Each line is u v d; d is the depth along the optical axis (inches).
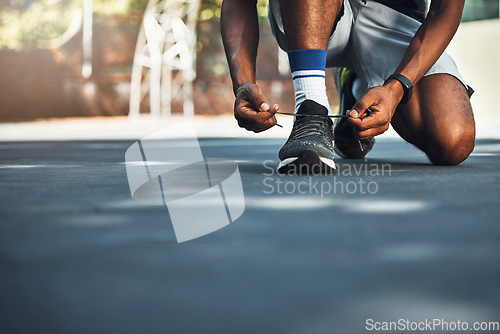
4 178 80.1
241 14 89.7
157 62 569.6
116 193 61.8
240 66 86.9
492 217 45.5
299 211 48.8
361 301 24.4
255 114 77.9
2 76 610.5
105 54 621.3
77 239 37.6
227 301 24.2
